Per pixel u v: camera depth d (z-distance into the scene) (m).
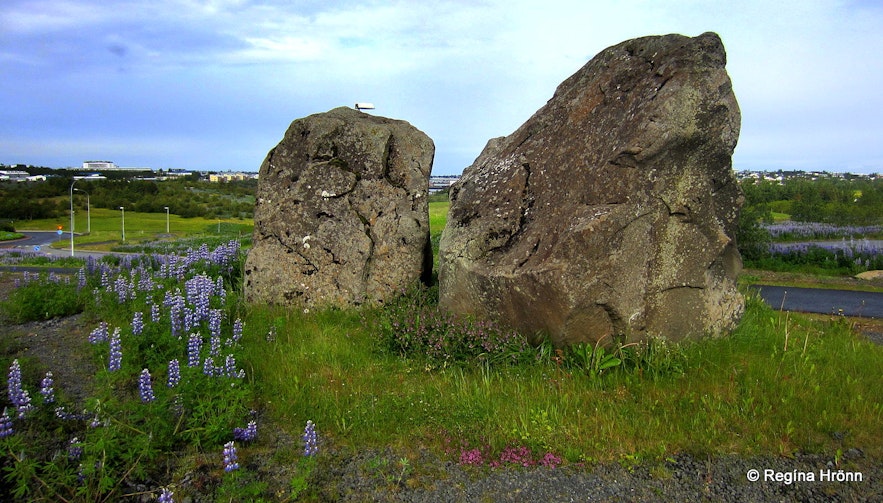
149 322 6.84
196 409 4.70
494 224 7.16
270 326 7.36
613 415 5.09
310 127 9.19
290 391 5.51
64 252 39.34
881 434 4.91
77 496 3.89
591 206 6.43
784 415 5.10
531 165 7.51
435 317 7.02
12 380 4.81
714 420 4.98
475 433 4.83
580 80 7.99
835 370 6.07
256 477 4.25
